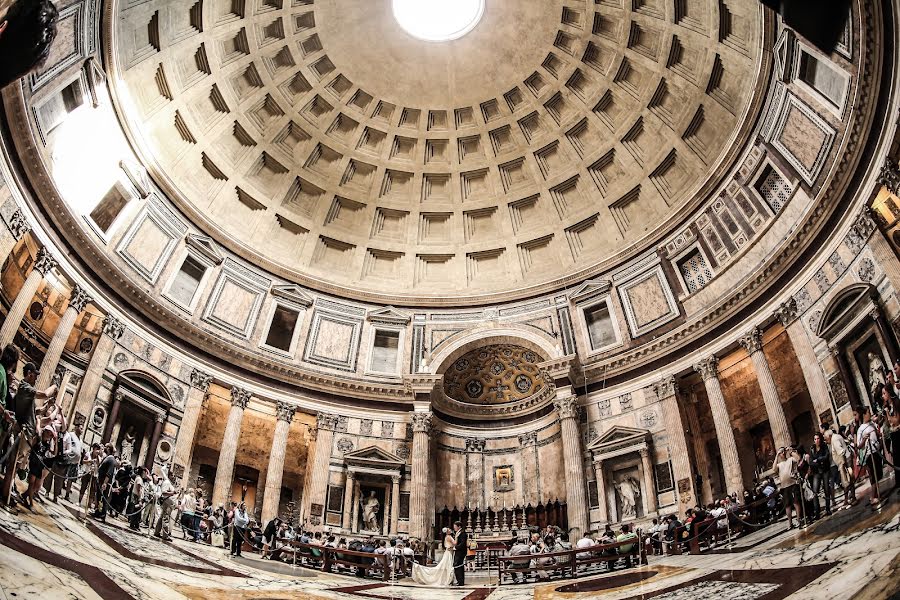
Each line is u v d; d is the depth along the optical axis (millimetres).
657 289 25312
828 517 12641
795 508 13742
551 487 25953
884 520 9648
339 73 28234
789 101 19344
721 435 20812
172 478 21422
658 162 26531
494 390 29469
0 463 10844
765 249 20750
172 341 23219
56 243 19062
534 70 28094
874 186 15617
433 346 28469
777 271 19781
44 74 17500
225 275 26375
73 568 9367
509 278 29953
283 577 15000
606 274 27469
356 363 27875
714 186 23844
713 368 21953
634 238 27312
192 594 10758
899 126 14328
